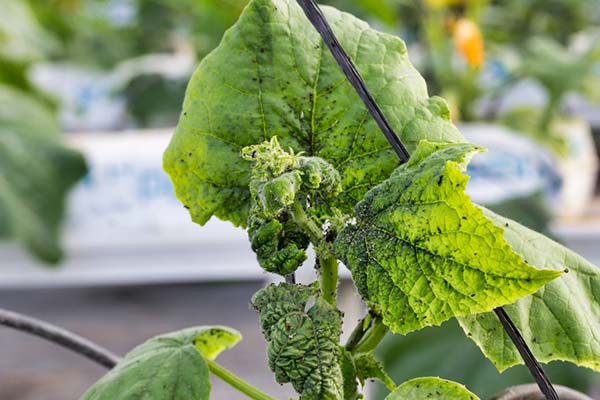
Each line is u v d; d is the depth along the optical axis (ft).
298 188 2.18
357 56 2.51
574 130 6.45
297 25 2.51
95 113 7.85
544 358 2.40
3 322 2.71
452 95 6.36
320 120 2.49
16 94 6.61
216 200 2.53
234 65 2.51
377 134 2.47
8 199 5.77
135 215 5.15
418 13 7.22
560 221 5.40
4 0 7.63
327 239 2.29
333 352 2.19
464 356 4.23
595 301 2.49
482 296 2.14
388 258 2.19
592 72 6.31
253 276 5.11
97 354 2.76
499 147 4.90
